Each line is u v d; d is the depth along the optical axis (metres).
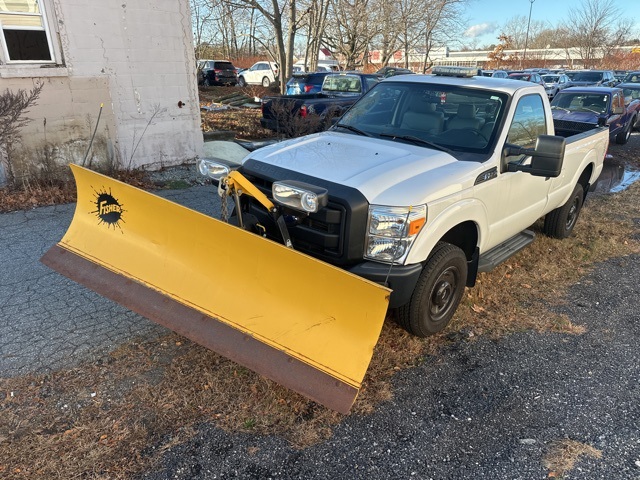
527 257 5.73
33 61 7.05
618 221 7.29
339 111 11.66
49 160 7.37
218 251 3.11
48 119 7.30
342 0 27.17
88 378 3.26
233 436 2.85
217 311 3.12
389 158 3.71
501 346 3.93
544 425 3.07
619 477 2.68
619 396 3.36
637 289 5.06
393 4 28.22
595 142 6.18
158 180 8.11
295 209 3.21
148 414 2.97
